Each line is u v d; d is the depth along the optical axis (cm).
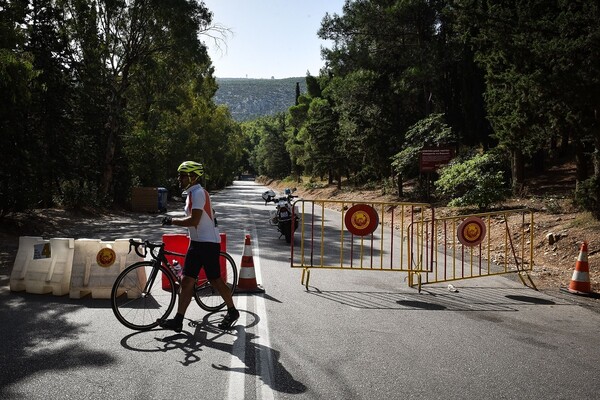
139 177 3284
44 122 1947
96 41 2783
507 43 1293
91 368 451
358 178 4338
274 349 514
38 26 1997
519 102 1391
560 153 2873
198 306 682
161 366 459
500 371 466
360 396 404
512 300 764
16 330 562
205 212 577
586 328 616
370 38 2936
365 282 887
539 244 1195
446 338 566
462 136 2788
